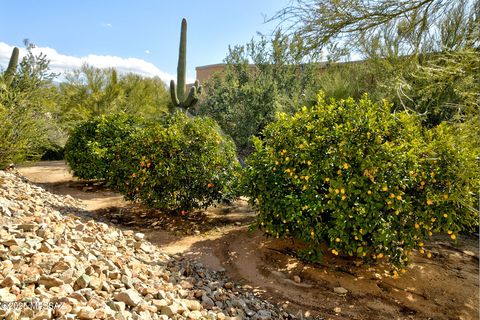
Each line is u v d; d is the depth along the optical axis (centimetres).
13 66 735
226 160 489
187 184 469
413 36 216
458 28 212
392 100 354
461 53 192
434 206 302
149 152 466
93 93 1049
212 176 464
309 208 318
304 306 272
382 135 320
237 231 440
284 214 338
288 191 346
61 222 325
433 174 288
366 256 320
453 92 252
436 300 284
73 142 672
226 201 498
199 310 230
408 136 320
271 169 359
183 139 469
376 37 215
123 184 502
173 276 287
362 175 304
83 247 266
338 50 213
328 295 288
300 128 350
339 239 302
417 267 341
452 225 302
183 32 986
